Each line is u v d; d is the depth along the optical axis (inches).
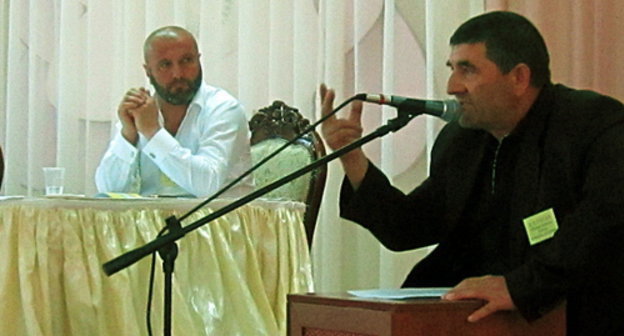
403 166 186.1
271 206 140.2
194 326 126.3
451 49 106.0
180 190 155.7
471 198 110.3
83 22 210.8
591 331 99.3
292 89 199.5
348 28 193.6
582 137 99.7
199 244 130.4
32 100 210.8
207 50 204.2
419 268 113.6
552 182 100.3
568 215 96.3
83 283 121.0
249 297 131.0
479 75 102.7
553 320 89.9
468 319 81.9
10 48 212.1
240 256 134.0
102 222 124.0
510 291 85.6
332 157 91.2
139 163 158.6
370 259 189.8
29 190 209.8
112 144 159.8
